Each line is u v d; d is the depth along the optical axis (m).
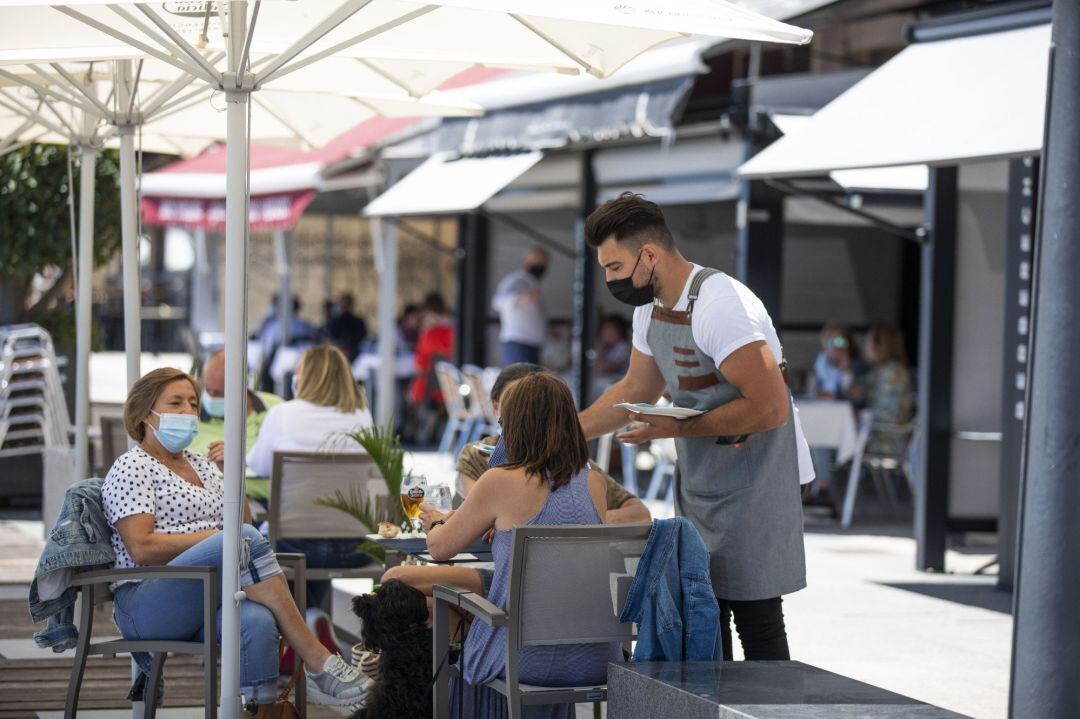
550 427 6.00
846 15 13.00
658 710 5.31
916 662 8.93
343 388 9.20
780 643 6.09
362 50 6.88
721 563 6.03
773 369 5.81
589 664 5.89
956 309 12.91
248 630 6.45
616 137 14.59
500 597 5.90
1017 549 5.06
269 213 20.62
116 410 13.49
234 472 6.02
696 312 5.92
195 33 6.69
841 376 16.98
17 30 6.53
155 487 6.75
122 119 7.76
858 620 10.27
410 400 24.14
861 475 19.81
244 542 6.36
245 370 6.00
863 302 22.75
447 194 18.08
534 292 21.34
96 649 6.43
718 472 6.05
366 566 8.95
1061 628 4.92
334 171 19.77
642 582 5.77
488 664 5.88
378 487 8.50
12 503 15.61
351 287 30.86
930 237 12.83
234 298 5.95
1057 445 4.93
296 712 6.65
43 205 14.02
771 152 11.52
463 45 6.96
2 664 8.35
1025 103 10.12
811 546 13.93
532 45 6.97
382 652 6.18
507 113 16.12
